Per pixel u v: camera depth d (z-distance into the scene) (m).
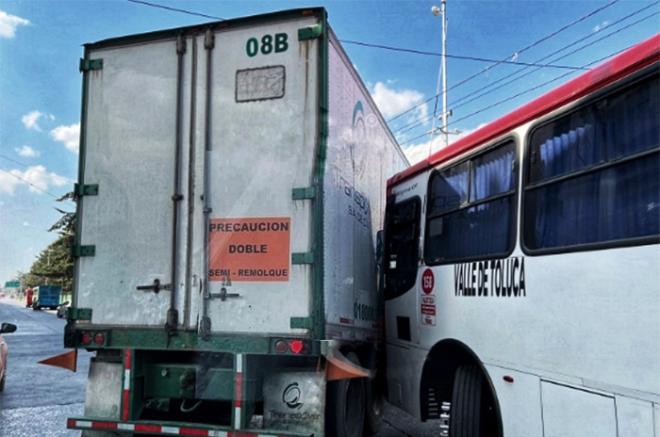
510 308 4.30
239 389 4.69
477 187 5.02
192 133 5.14
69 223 60.81
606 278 3.40
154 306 5.03
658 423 2.98
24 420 7.75
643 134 3.26
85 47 5.52
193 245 5.00
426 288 5.79
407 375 6.20
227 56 5.15
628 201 3.31
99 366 5.14
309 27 4.98
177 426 4.73
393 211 6.94
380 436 7.07
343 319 5.47
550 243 3.92
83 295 5.24
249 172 4.96
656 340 3.03
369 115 6.99
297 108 4.95
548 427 3.78
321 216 4.81
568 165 3.86
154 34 5.34
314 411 4.73
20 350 17.70
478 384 4.89
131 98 5.36
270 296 4.77
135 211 5.21
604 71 3.60
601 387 3.36
